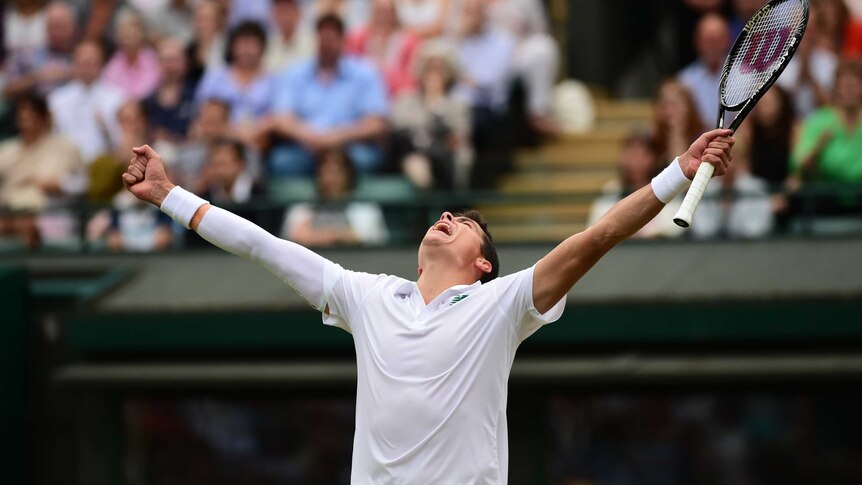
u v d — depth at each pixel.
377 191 31.98
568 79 41.44
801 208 29.72
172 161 32.91
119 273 29.97
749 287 26.88
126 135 34.03
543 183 34.97
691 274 27.56
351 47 35.12
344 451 28.88
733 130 15.52
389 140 32.81
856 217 29.61
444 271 14.66
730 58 16.14
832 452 27.64
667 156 30.03
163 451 28.89
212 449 28.98
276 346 27.72
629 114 38.41
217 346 27.81
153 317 27.86
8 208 30.30
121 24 36.28
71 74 37.44
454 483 13.60
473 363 13.84
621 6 40.72
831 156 30.11
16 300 29.42
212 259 30.33
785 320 26.45
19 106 35.16
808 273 27.28
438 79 33.69
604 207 29.81
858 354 26.52
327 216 30.80
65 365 29.36
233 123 33.53
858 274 27.11
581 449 27.78
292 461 28.97
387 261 28.92
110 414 28.53
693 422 27.81
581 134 36.62
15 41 38.28
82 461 28.52
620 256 28.52
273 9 36.19
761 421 27.88
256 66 34.16
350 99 32.88
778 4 15.84
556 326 26.77
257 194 31.34
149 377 27.69
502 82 35.00
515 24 35.91
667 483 27.84
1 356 28.81
